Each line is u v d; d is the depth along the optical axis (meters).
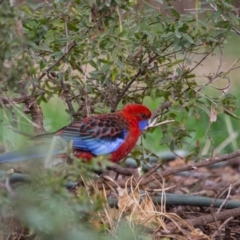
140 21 9.95
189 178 13.93
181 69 10.61
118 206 9.34
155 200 10.40
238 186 12.65
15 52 7.94
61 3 9.84
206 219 9.71
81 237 7.12
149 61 10.44
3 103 9.10
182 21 9.97
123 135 10.11
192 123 15.57
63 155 8.57
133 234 8.28
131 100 11.23
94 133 9.90
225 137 15.35
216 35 10.23
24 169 8.99
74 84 10.51
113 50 9.46
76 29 10.09
